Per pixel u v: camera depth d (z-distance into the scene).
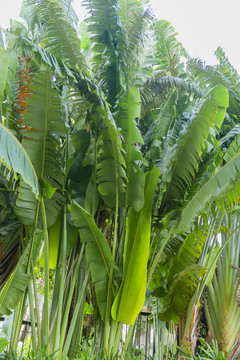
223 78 6.29
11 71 4.13
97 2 4.91
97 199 5.14
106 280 4.51
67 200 4.88
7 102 4.42
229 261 6.16
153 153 5.16
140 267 4.48
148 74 6.29
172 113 5.32
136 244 4.55
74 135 4.93
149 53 6.54
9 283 4.07
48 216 4.59
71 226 4.98
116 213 4.68
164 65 7.11
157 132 5.23
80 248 5.15
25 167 3.50
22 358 4.07
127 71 5.10
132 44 5.38
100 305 4.48
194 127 4.55
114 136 4.26
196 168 4.72
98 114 4.46
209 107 4.41
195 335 5.54
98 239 4.41
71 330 4.34
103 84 5.29
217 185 4.67
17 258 4.90
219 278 6.14
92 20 5.02
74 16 5.79
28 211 4.37
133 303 4.39
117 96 4.96
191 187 5.02
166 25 7.15
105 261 4.48
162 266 5.85
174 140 5.26
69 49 4.61
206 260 5.96
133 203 4.63
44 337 4.16
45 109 4.27
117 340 4.45
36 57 3.87
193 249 5.56
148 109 5.89
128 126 4.58
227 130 6.35
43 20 4.89
